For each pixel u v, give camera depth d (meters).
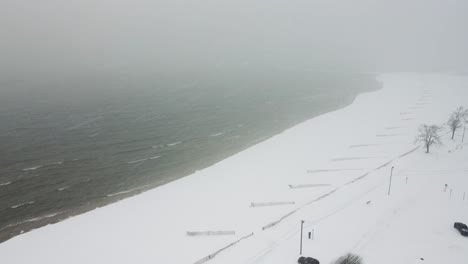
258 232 51.41
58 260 45.94
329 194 63.25
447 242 47.44
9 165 75.62
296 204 60.06
